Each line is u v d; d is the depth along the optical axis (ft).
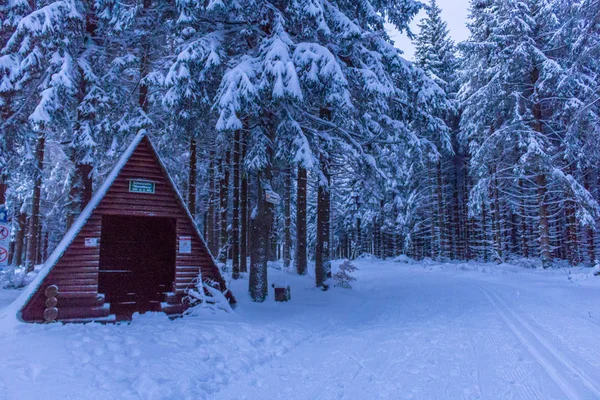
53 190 85.20
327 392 16.15
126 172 30.04
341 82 32.04
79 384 14.94
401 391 15.83
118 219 38.73
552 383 15.65
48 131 48.73
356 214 137.28
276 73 30.73
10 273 45.42
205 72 35.06
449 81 110.11
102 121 42.73
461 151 103.65
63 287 26.84
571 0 50.21
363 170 47.52
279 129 37.17
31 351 18.01
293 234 133.90
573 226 84.84
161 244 40.40
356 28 35.35
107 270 39.65
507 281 60.03
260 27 39.37
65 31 37.27
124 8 41.11
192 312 30.25
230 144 56.18
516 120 75.51
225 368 19.16
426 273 79.36
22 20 33.94
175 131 41.50
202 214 97.66
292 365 20.38
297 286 49.06
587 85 69.36
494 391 15.28
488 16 86.84
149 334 22.53
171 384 16.01
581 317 29.30
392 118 47.06
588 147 63.10
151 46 50.67
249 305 36.55
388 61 42.14
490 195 98.22
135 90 53.21
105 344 19.67
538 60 73.82
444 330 26.81
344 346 23.90
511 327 26.53
